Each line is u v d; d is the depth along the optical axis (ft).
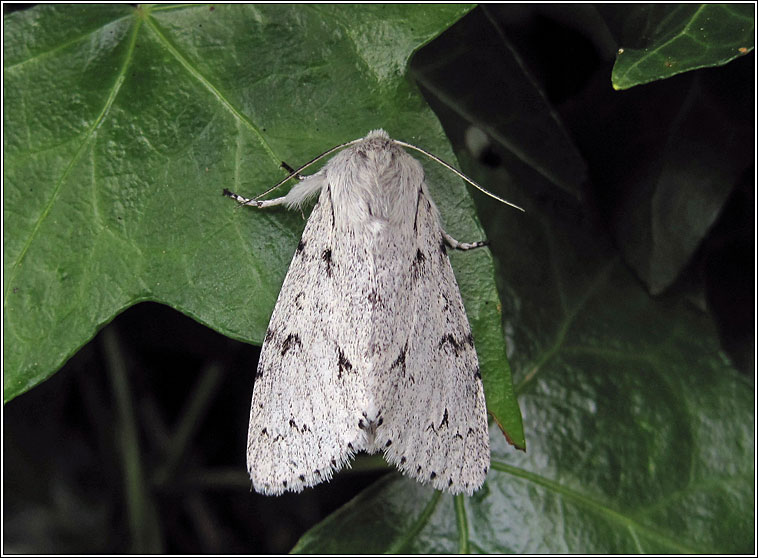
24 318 0.21
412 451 0.22
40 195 0.21
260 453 0.22
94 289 0.21
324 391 0.22
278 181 0.22
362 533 0.24
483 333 0.21
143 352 0.27
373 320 0.22
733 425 0.24
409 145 0.21
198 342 0.27
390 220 0.22
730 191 0.23
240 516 0.28
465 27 0.23
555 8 0.23
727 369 0.24
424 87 0.24
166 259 0.21
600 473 0.24
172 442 0.27
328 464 0.22
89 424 0.27
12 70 0.21
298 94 0.22
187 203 0.21
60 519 0.27
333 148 0.21
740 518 0.24
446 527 0.24
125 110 0.22
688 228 0.23
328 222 0.22
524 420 0.24
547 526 0.24
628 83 0.20
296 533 0.28
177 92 0.22
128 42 0.22
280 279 0.22
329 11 0.22
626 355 0.25
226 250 0.21
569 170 0.24
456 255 0.22
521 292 0.25
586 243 0.25
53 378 0.27
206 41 0.22
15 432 0.27
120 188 0.21
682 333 0.25
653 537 0.24
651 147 0.24
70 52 0.22
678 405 0.24
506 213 0.24
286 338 0.22
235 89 0.22
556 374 0.24
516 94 0.24
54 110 0.21
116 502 0.27
